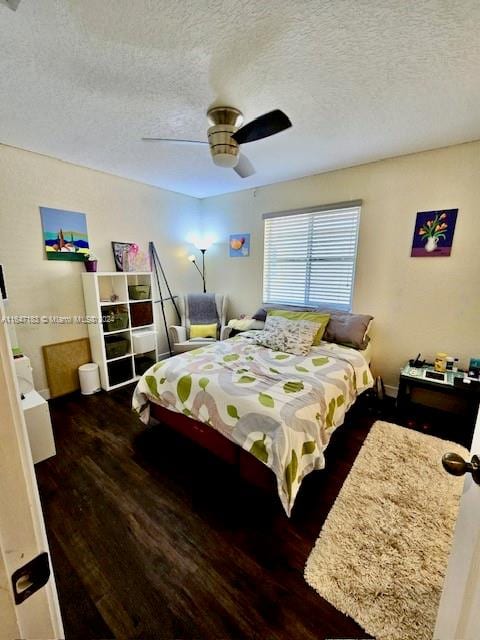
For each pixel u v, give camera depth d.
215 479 1.83
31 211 2.63
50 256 2.79
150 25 1.21
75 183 2.91
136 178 3.35
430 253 2.60
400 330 2.87
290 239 3.53
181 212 4.09
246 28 1.23
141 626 1.08
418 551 1.33
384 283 2.89
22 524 0.40
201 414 1.84
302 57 1.40
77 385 3.11
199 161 2.78
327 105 1.82
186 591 1.19
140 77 1.55
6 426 0.37
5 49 1.32
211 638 1.05
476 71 1.49
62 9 1.12
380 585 1.19
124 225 3.41
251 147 2.45
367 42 1.30
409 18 1.17
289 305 3.59
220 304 4.14
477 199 2.35
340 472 1.88
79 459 2.02
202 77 1.55
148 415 2.29
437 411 2.69
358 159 2.72
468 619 0.58
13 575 0.39
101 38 1.28
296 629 1.07
